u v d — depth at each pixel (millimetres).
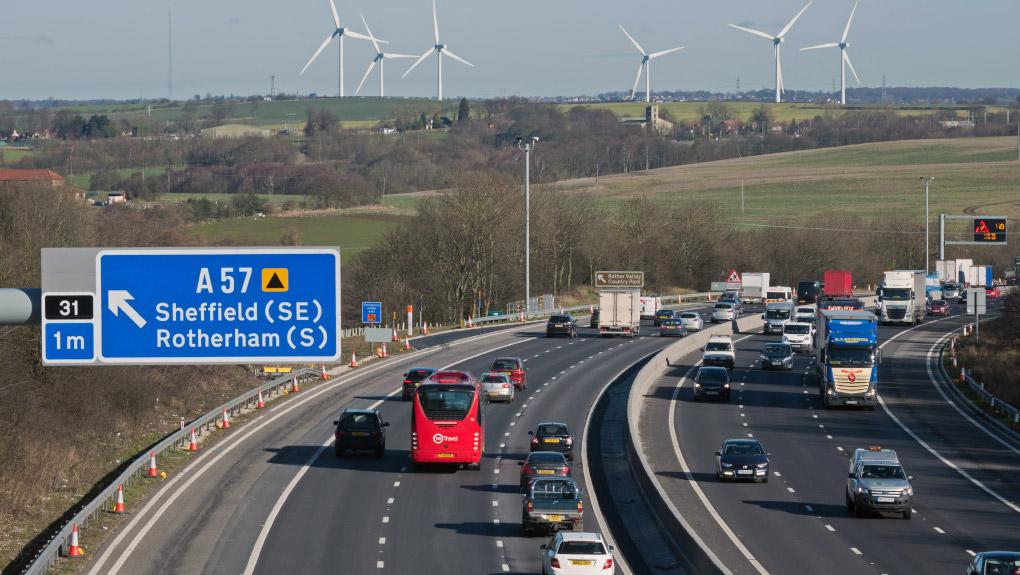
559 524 140500
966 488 182500
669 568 129375
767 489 178125
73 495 171875
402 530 144625
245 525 146500
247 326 78812
